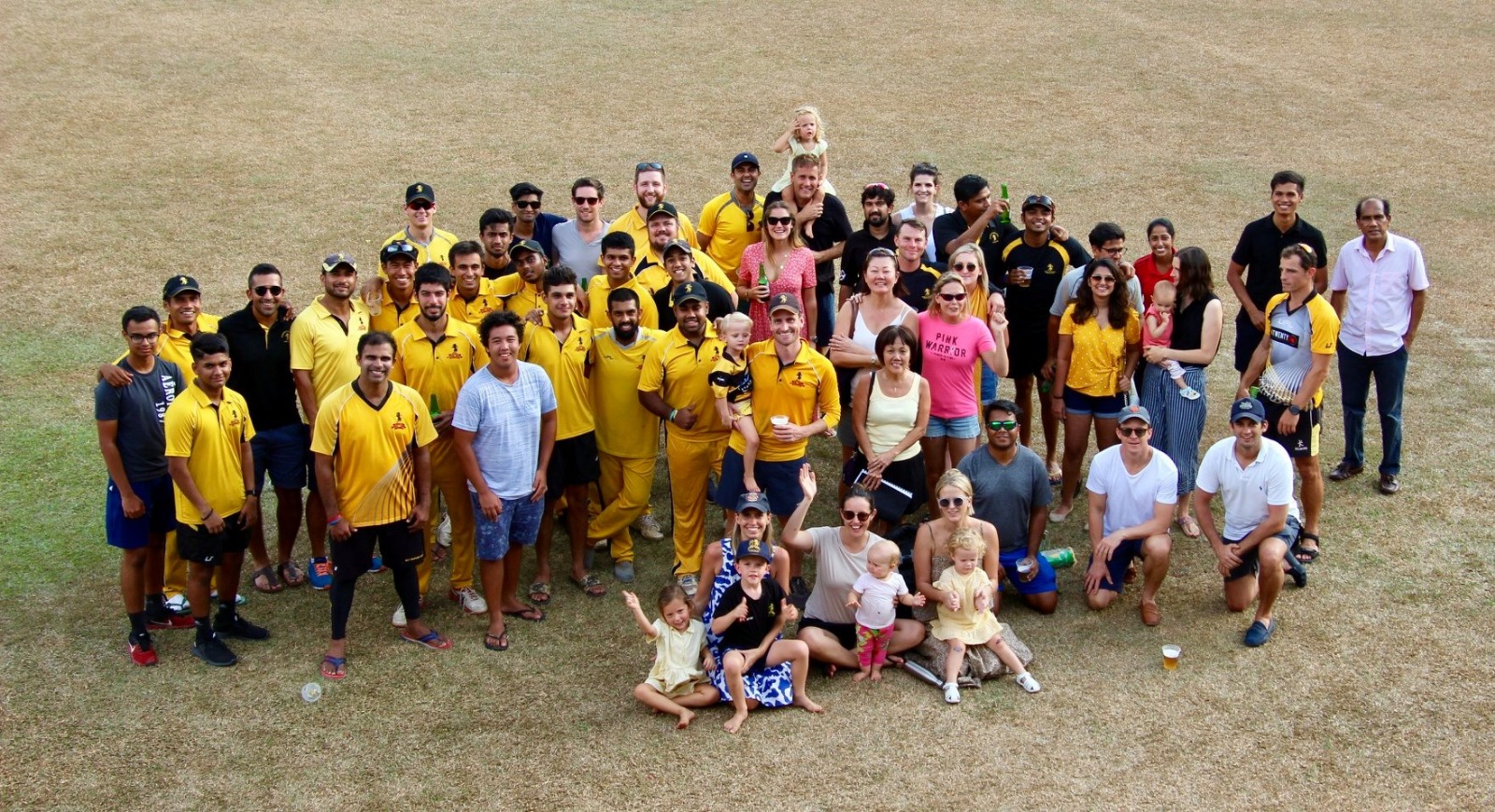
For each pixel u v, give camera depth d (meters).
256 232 14.12
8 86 18.12
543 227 10.10
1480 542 8.63
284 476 8.05
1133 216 14.73
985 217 9.66
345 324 8.09
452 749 6.74
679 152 16.62
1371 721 6.87
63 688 7.21
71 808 6.29
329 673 7.35
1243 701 7.06
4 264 13.08
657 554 8.84
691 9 22.73
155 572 7.70
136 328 7.27
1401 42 21.00
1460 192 15.40
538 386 7.60
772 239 9.60
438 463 7.92
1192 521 8.95
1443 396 10.83
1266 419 8.58
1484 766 6.52
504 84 19.02
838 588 7.44
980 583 7.34
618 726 6.94
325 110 17.84
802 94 18.75
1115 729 6.85
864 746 6.74
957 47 20.84
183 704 7.11
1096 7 22.91
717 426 8.18
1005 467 7.88
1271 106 18.38
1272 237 9.55
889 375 8.20
